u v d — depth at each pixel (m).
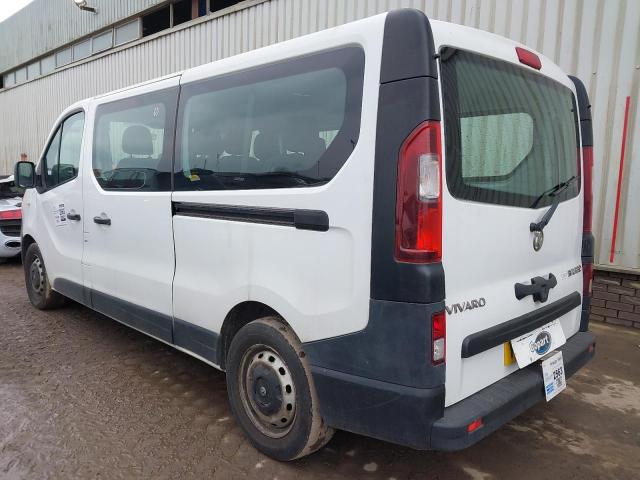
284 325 2.55
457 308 2.10
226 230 2.78
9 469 2.59
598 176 4.79
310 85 2.39
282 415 2.58
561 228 2.84
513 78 2.50
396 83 2.02
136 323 3.65
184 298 3.12
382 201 2.04
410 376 2.02
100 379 3.69
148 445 2.82
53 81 14.30
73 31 13.09
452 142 2.08
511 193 2.43
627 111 4.56
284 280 2.46
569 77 3.12
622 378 3.74
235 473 2.57
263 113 2.62
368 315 2.11
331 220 2.23
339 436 2.92
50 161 4.85
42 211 4.97
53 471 2.58
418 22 2.00
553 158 2.79
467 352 2.12
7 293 6.18
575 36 4.77
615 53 4.58
